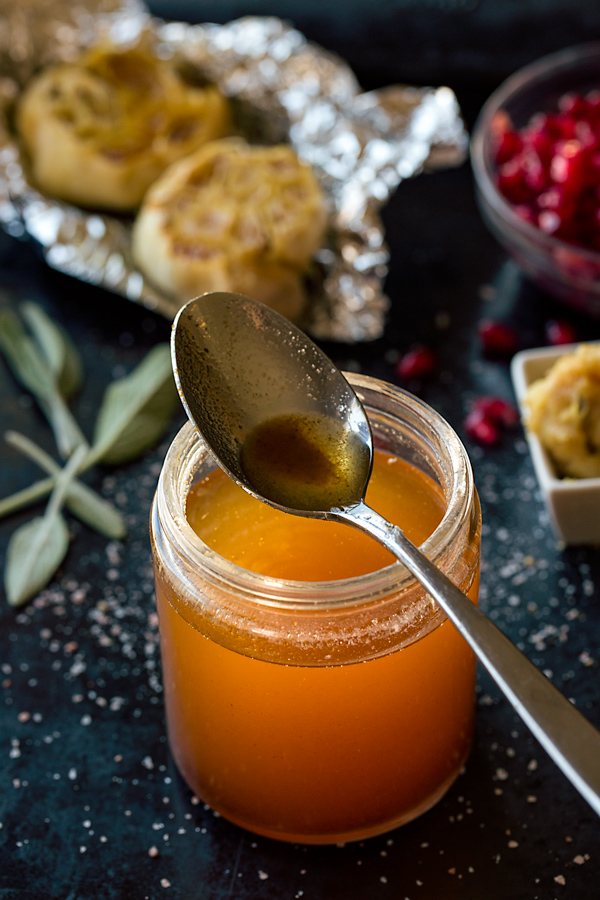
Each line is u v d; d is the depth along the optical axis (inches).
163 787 13.4
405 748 12.2
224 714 12.1
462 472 11.9
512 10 20.5
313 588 10.9
